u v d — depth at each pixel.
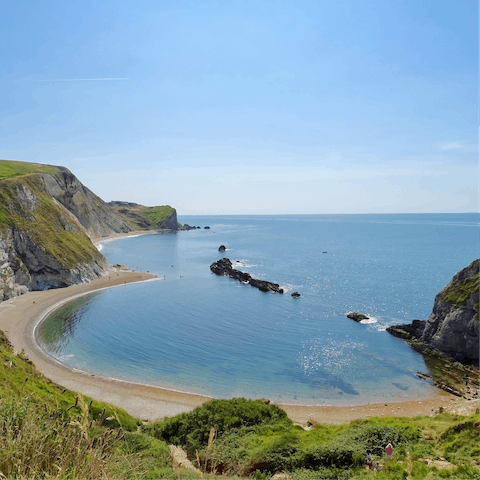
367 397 41.88
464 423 22.64
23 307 71.75
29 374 29.27
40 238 91.56
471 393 42.28
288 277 110.25
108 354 52.69
